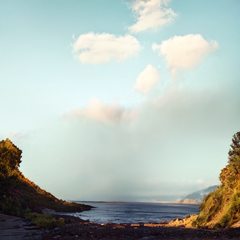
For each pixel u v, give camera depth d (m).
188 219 26.00
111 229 19.62
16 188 35.38
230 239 12.66
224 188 22.16
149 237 16.00
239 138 22.42
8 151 40.53
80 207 68.31
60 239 14.18
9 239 13.01
